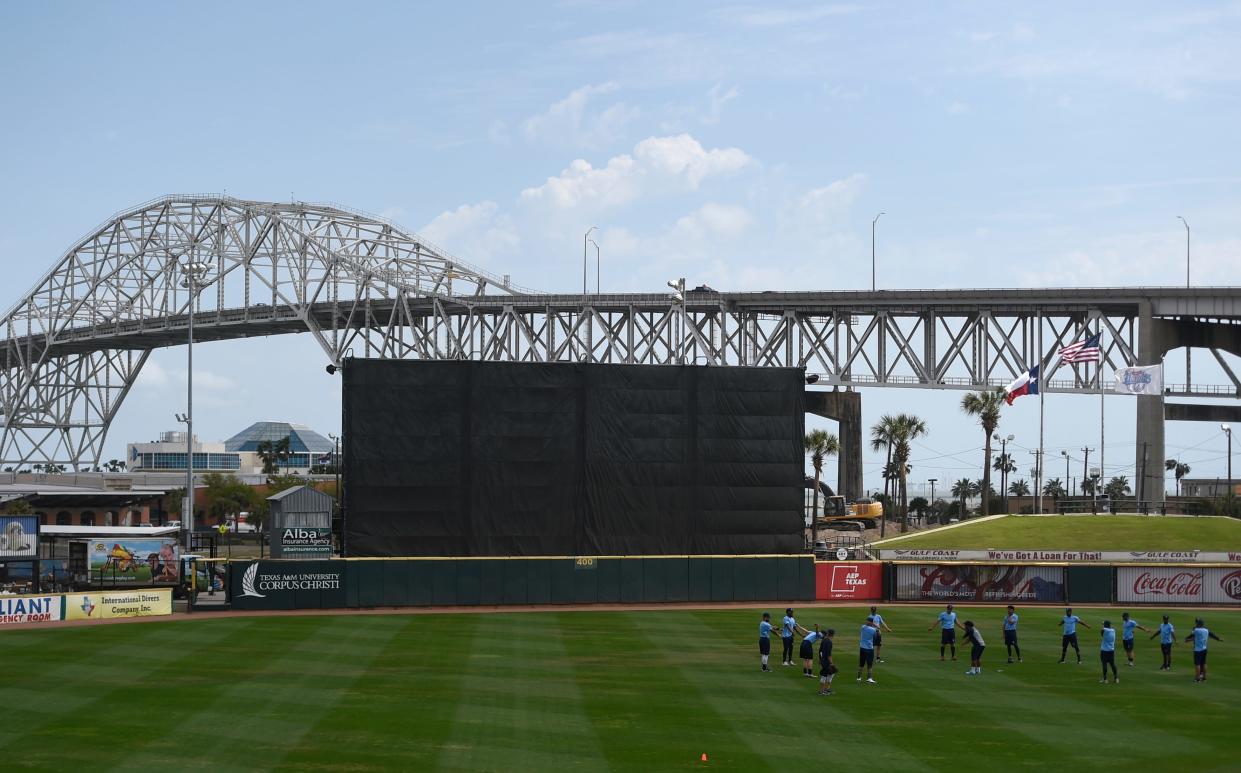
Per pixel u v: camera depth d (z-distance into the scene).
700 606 63.91
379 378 64.75
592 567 63.84
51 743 29.92
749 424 68.88
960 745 30.64
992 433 129.88
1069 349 100.50
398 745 29.77
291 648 46.22
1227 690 38.75
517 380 66.19
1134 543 95.31
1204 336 122.25
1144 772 28.31
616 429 67.19
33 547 71.94
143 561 68.88
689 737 31.06
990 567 65.12
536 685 38.25
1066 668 42.91
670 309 148.88
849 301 134.38
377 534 64.31
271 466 177.38
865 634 39.78
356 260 181.88
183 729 31.47
